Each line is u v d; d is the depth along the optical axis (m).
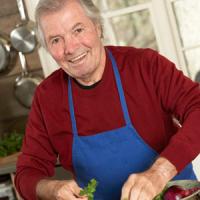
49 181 1.52
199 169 2.93
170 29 3.29
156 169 1.39
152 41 3.32
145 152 1.67
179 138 1.46
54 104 1.72
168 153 1.43
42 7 1.50
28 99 3.43
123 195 1.34
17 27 3.36
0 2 3.40
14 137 3.23
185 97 1.58
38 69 3.43
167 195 1.41
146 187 1.32
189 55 3.32
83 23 1.50
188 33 3.31
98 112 1.67
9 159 2.99
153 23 3.30
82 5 1.50
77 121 1.70
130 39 3.33
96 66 1.57
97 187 1.74
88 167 1.72
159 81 1.62
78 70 1.56
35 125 1.77
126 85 1.65
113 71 1.66
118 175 1.70
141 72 1.64
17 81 3.41
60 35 1.49
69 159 1.76
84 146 1.70
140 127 1.66
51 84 1.74
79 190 1.43
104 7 3.31
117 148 1.68
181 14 3.29
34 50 3.38
